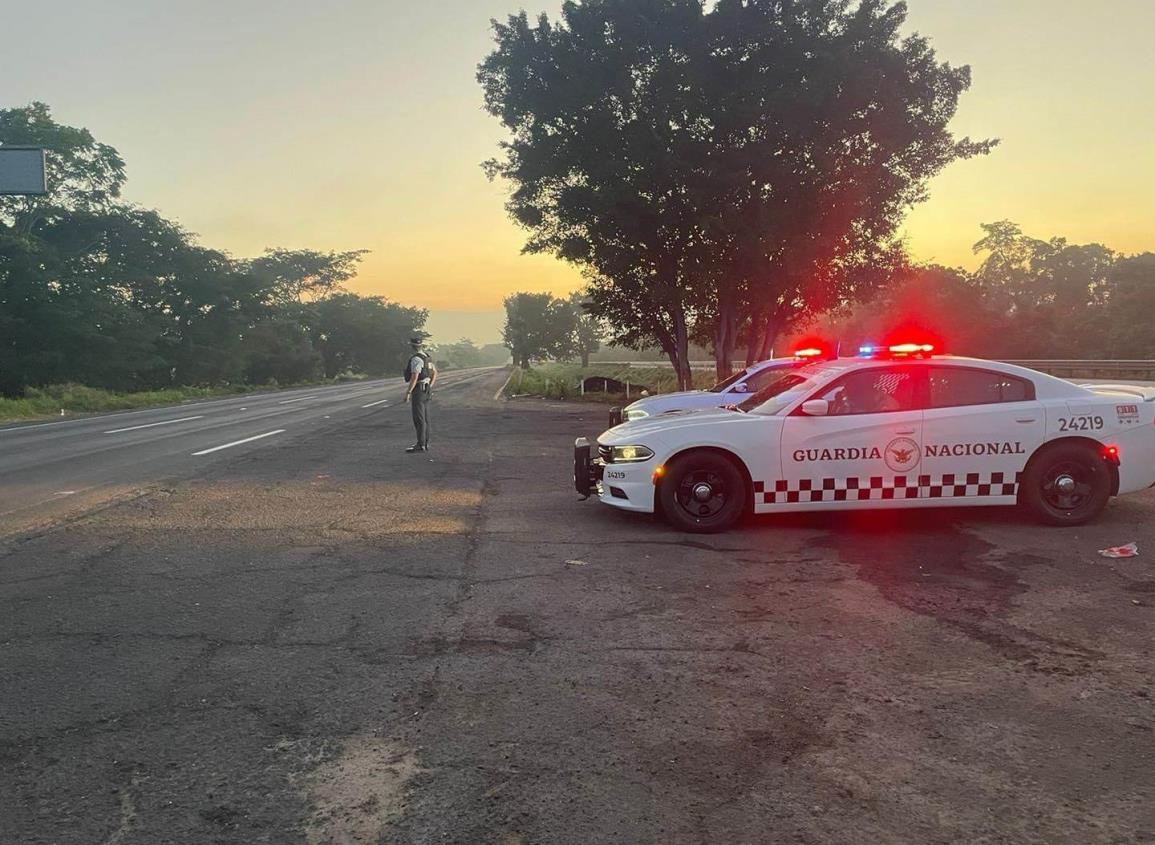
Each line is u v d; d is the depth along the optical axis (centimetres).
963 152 2064
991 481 686
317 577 558
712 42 2000
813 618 466
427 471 1107
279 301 8356
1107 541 644
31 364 4853
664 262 2238
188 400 4075
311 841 249
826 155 1944
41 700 356
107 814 265
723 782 284
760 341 2542
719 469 686
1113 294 7212
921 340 718
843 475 680
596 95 2077
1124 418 692
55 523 749
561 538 676
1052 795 275
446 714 340
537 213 2328
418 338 1380
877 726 328
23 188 1806
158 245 6078
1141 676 377
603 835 252
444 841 249
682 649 417
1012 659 399
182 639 434
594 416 2262
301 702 353
